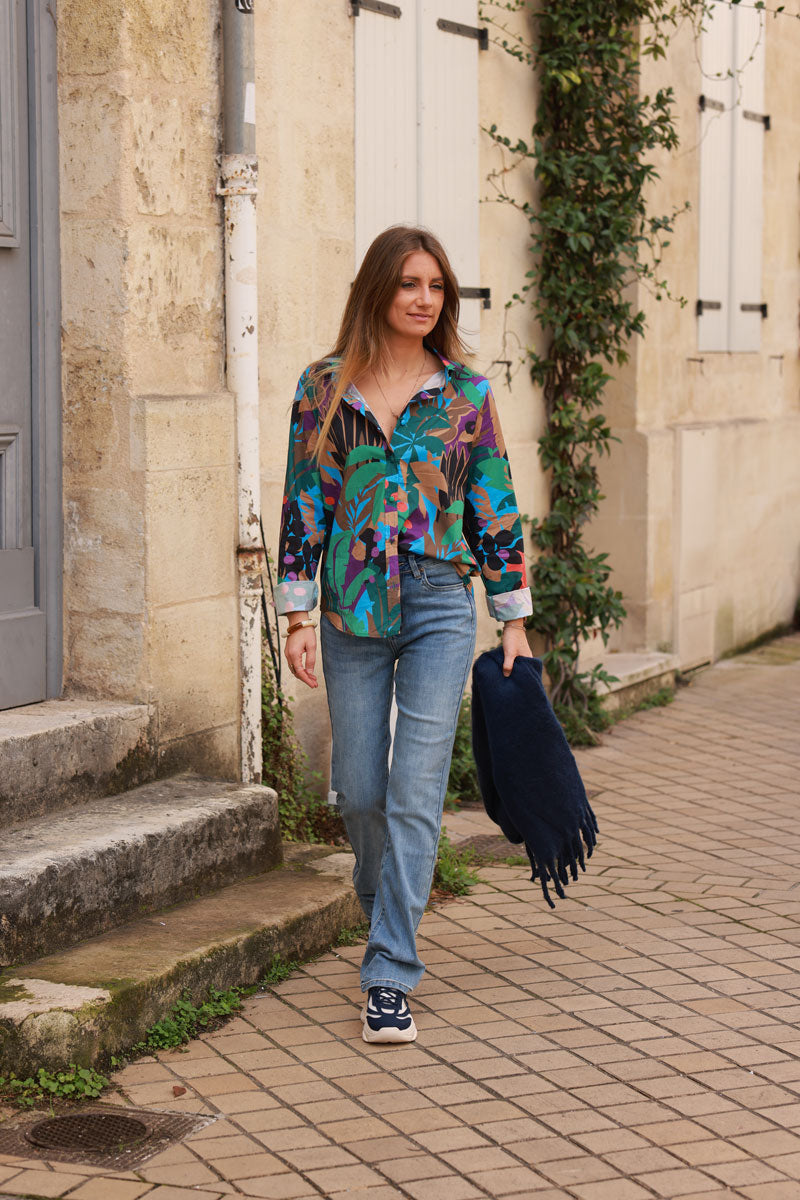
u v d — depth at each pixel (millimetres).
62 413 4336
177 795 4250
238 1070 3289
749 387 9750
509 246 6875
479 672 3553
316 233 5434
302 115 5312
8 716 4129
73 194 4238
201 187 4461
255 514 4664
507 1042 3467
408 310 3420
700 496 8695
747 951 4152
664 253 8258
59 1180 2770
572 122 7121
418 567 3432
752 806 5949
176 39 4312
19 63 4141
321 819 5184
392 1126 3018
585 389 7203
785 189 10141
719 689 8500
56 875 3551
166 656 4367
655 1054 3400
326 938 4086
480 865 5059
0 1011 3178
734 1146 2939
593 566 7270
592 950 4145
